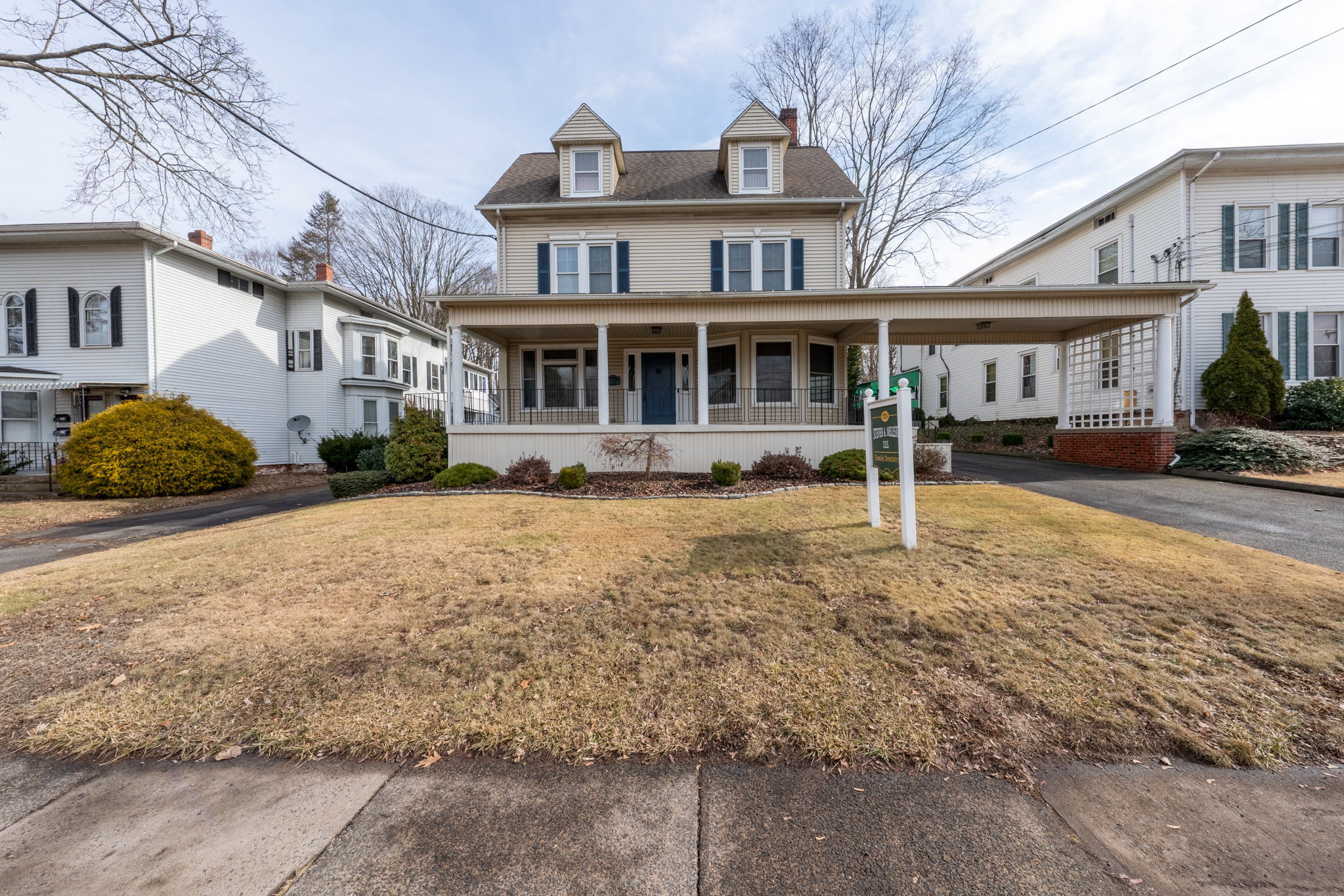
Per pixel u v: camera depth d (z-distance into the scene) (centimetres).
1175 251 1281
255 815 206
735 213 1308
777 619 370
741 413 1303
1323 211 1262
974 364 2098
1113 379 1245
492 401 1538
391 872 179
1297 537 562
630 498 839
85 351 1409
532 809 209
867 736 246
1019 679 291
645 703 275
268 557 538
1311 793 212
